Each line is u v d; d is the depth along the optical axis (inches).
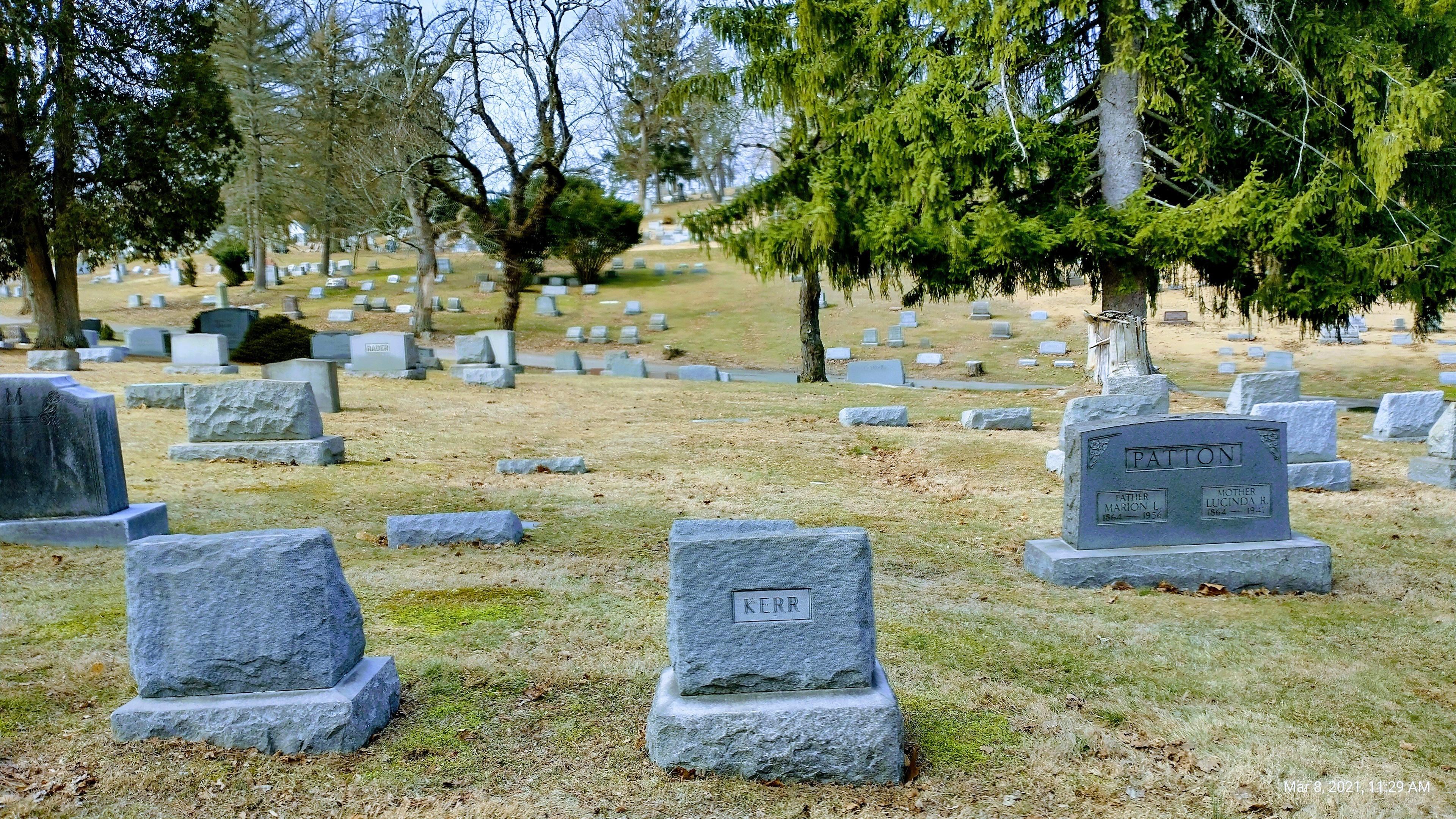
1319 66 781.3
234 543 206.2
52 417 364.8
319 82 1916.8
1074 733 226.7
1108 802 199.6
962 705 240.4
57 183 1254.3
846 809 189.6
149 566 204.2
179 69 1277.1
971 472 601.3
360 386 927.0
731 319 1999.3
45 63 1218.0
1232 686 260.8
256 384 571.2
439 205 2000.5
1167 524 361.1
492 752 209.6
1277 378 618.5
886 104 876.6
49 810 181.0
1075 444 366.3
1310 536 437.1
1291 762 218.1
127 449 571.8
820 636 202.1
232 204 2338.8
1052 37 868.0
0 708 221.5
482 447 662.5
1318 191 750.5
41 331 1304.1
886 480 585.9
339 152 1921.8
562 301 2191.2
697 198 4205.2
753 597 202.4
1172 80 762.2
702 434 730.2
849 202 856.3
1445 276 836.0
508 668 254.7
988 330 1760.6
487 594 321.4
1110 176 822.5
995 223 745.0
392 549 390.6
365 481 531.5
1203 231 732.7
